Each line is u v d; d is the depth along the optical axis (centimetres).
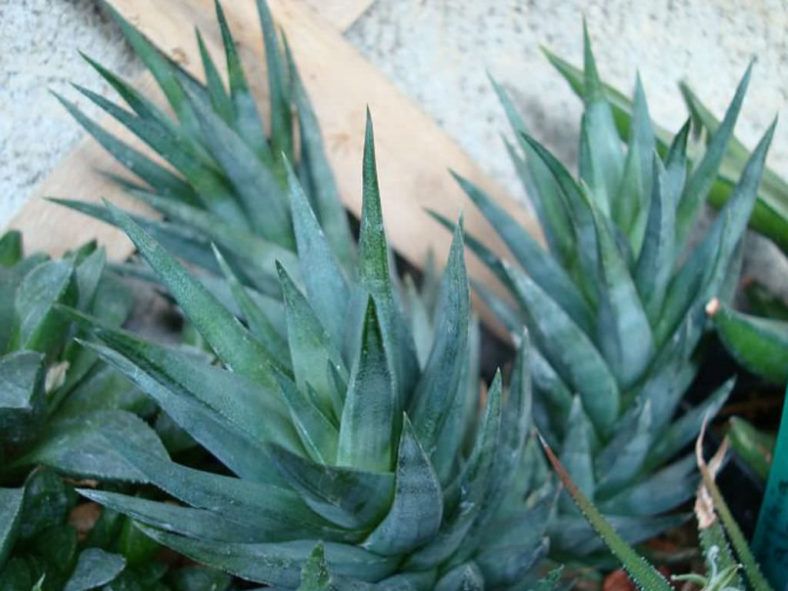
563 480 25
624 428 33
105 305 35
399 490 24
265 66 38
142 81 38
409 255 41
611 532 25
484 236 41
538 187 35
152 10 37
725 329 32
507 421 28
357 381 23
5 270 34
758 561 30
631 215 33
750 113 40
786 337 33
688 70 39
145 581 31
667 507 34
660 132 38
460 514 26
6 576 29
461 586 27
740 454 34
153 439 31
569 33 40
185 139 35
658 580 25
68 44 38
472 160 40
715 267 31
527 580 30
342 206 37
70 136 39
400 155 40
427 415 26
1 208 39
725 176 36
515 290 33
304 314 25
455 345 25
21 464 31
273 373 24
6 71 37
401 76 41
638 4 39
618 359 33
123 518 31
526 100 41
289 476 24
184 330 37
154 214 39
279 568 25
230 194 35
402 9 40
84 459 31
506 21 40
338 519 26
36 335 31
